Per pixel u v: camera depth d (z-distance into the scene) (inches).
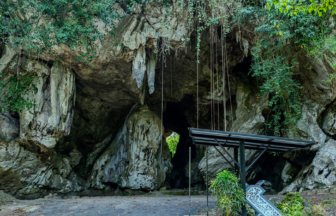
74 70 455.2
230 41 500.1
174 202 364.8
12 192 438.0
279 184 541.0
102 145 632.4
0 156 408.2
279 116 480.7
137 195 548.7
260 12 398.6
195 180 669.3
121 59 431.2
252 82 580.7
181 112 740.0
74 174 554.9
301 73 462.9
